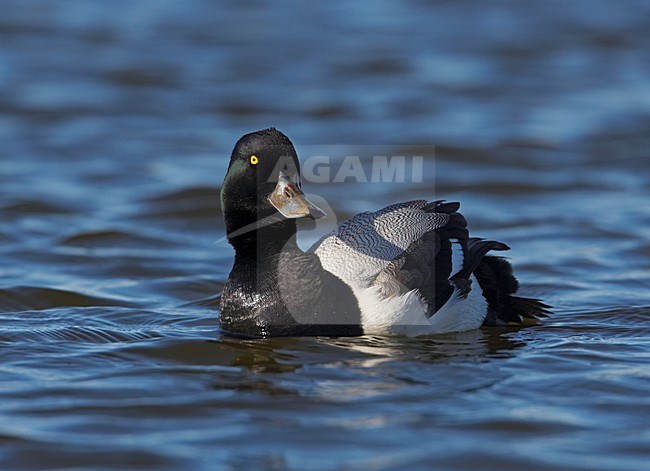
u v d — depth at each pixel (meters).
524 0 32.22
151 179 17.98
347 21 29.92
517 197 17.09
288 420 7.85
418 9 31.22
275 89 23.92
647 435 7.53
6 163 18.78
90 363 9.27
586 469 7.01
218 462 7.14
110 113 22.23
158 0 32.31
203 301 11.84
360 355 9.37
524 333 10.20
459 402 8.19
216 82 24.44
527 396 8.31
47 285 12.35
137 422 7.83
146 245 14.45
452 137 20.27
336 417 7.90
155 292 12.23
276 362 9.20
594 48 27.25
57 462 7.15
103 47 27.09
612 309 11.19
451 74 24.95
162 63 25.83
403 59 25.92
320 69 25.36
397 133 20.59
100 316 11.05
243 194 9.97
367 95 23.41
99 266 13.34
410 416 7.90
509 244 14.46
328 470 7.00
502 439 7.48
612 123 21.27
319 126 21.25
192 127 21.36
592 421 7.79
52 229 15.14
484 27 29.16
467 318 10.24
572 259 13.62
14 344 9.83
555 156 19.28
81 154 19.47
